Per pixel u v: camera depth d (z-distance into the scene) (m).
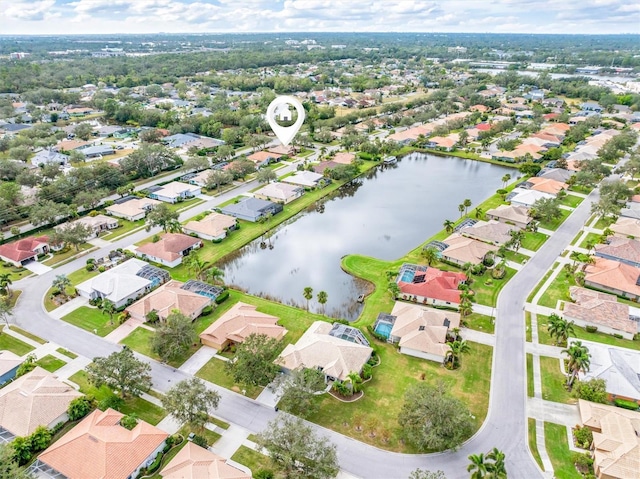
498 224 115.94
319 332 78.12
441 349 73.38
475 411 64.00
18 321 83.25
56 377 68.56
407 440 59.44
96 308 87.75
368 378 70.12
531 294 91.81
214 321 84.06
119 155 184.88
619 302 85.81
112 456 53.06
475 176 171.38
